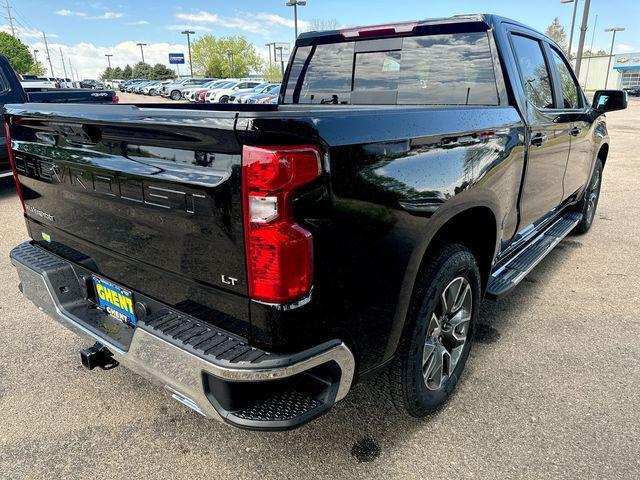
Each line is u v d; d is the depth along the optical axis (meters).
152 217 1.74
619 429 2.31
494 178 2.43
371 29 3.20
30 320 3.45
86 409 2.50
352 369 1.75
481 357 2.95
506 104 2.73
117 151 1.80
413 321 2.06
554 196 3.67
